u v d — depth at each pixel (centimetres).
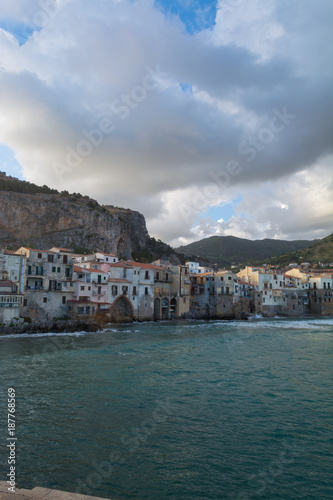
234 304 12419
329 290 15025
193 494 1488
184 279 11319
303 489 1536
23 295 7206
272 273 14150
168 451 1858
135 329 7944
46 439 1967
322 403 2623
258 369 3750
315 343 5847
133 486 1536
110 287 9131
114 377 3309
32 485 1508
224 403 2606
